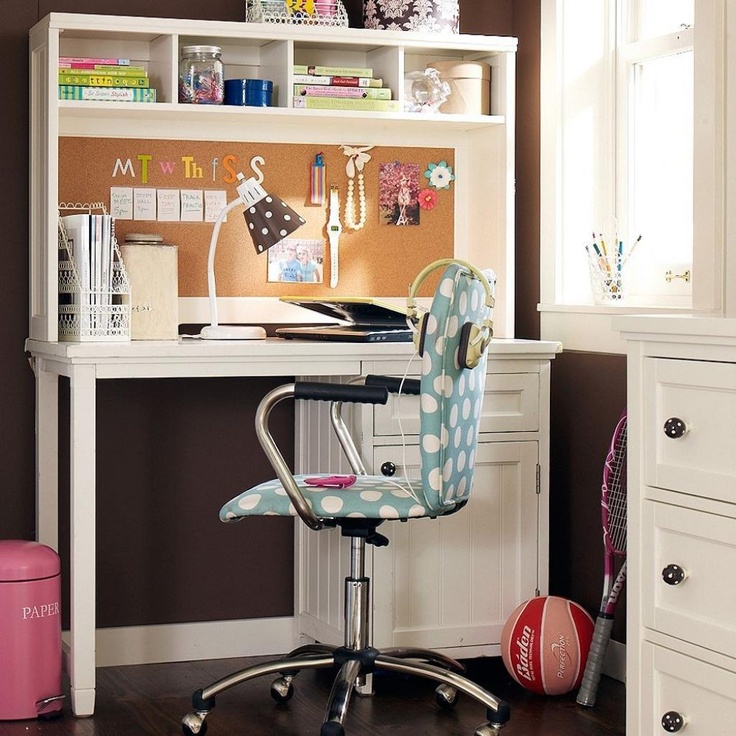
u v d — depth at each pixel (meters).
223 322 3.40
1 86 3.20
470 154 3.60
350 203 3.50
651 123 3.28
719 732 2.00
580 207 3.42
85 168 3.27
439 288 2.46
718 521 1.99
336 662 2.71
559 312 3.40
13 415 3.24
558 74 3.38
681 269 3.14
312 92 3.24
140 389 3.35
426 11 3.30
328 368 2.96
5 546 2.83
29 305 3.24
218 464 3.42
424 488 2.51
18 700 2.77
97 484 3.32
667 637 2.11
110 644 3.31
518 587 3.09
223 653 3.42
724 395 1.97
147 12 3.30
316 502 2.53
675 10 3.20
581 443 3.29
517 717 2.80
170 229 3.35
